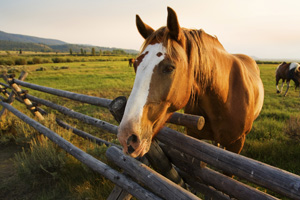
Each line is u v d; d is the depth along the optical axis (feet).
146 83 4.10
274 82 46.62
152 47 4.35
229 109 6.09
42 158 9.87
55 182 9.41
